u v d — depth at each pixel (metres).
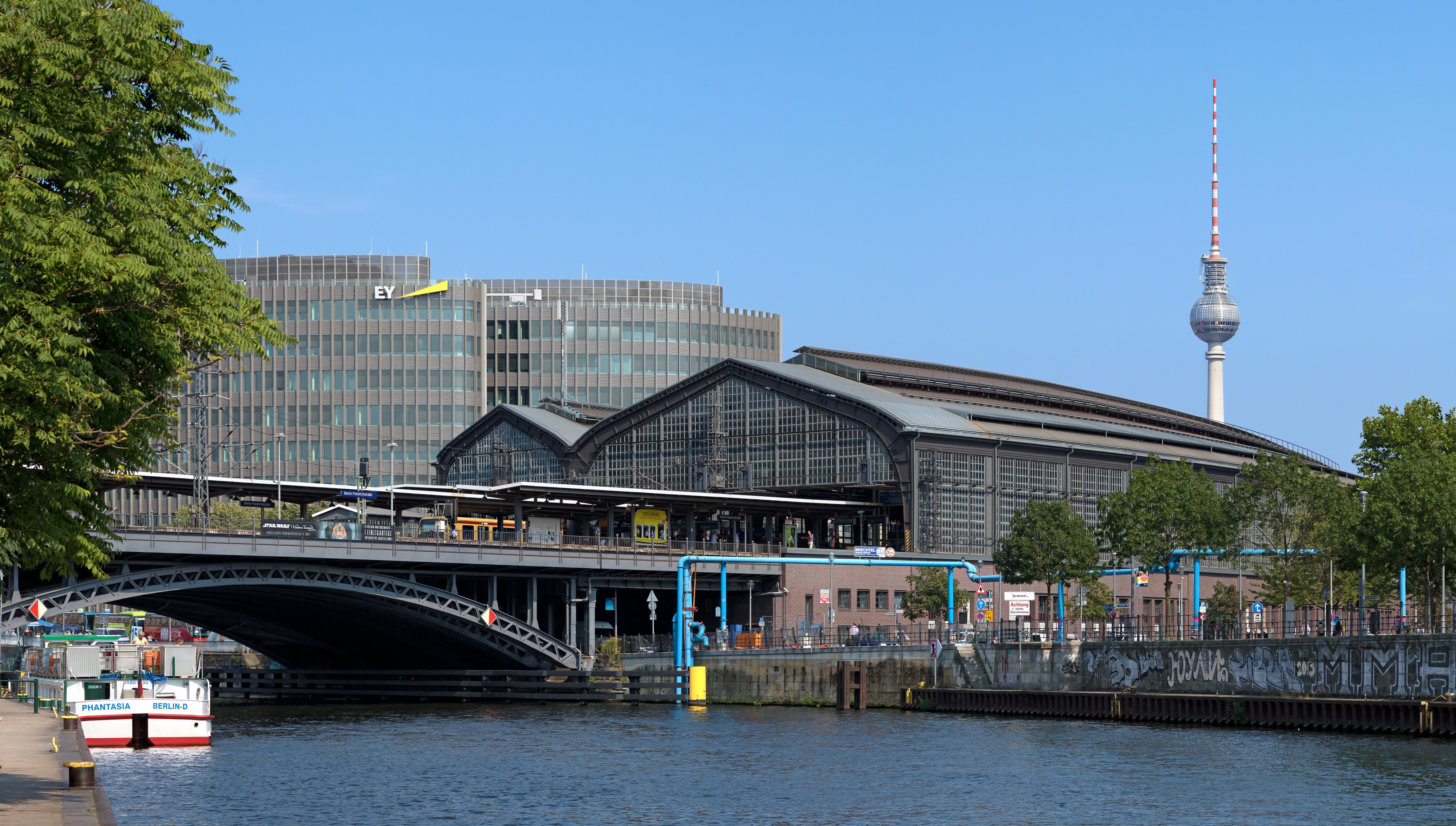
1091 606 123.62
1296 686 81.06
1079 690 93.56
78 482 33.31
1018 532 111.75
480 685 116.94
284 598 111.75
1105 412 160.62
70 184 30.55
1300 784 56.88
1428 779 57.94
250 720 99.44
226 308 34.97
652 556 118.50
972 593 126.19
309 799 56.00
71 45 30.31
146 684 77.25
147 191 31.69
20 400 30.39
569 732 85.69
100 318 32.44
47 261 29.06
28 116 29.95
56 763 50.22
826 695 103.62
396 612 112.75
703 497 122.88
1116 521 106.88
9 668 132.25
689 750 73.50
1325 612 114.69
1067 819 49.81
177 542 96.50
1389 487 90.44
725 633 113.25
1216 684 85.69
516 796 56.59
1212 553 107.94
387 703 122.62
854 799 55.03
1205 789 56.09
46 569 35.78
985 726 85.81
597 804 54.44
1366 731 75.56
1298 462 106.38
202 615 123.69
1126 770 62.50
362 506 113.00
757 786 58.91
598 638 136.75
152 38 32.38
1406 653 75.12
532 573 115.38
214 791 58.16
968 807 52.69
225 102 34.47
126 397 33.16
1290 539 109.00
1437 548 88.50
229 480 107.00
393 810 53.03
